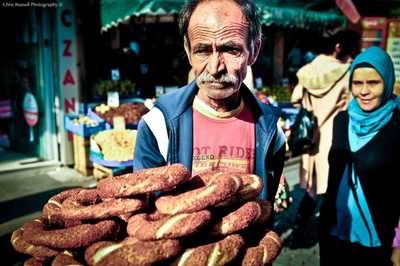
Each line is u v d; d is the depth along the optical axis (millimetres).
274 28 8375
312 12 6949
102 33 5914
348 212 2012
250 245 1115
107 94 5902
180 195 1027
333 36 4090
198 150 1452
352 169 2000
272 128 1486
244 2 1255
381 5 8367
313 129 3520
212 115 1441
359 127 1993
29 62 6301
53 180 5531
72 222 1054
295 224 4078
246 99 1498
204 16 1207
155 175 1063
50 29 5742
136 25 6883
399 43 5254
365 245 1979
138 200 1045
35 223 1082
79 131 5520
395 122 1934
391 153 1921
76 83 5926
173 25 6988
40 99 6281
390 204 1951
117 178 1096
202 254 949
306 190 3764
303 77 3592
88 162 5664
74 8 5676
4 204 4660
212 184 1044
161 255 915
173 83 6727
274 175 1605
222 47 1211
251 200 1147
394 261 1972
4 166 6156
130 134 4488
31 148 6812
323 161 3484
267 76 8633
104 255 918
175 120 1425
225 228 1021
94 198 1144
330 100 3410
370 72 1911
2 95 7211
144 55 6969
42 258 1031
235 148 1461
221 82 1247
